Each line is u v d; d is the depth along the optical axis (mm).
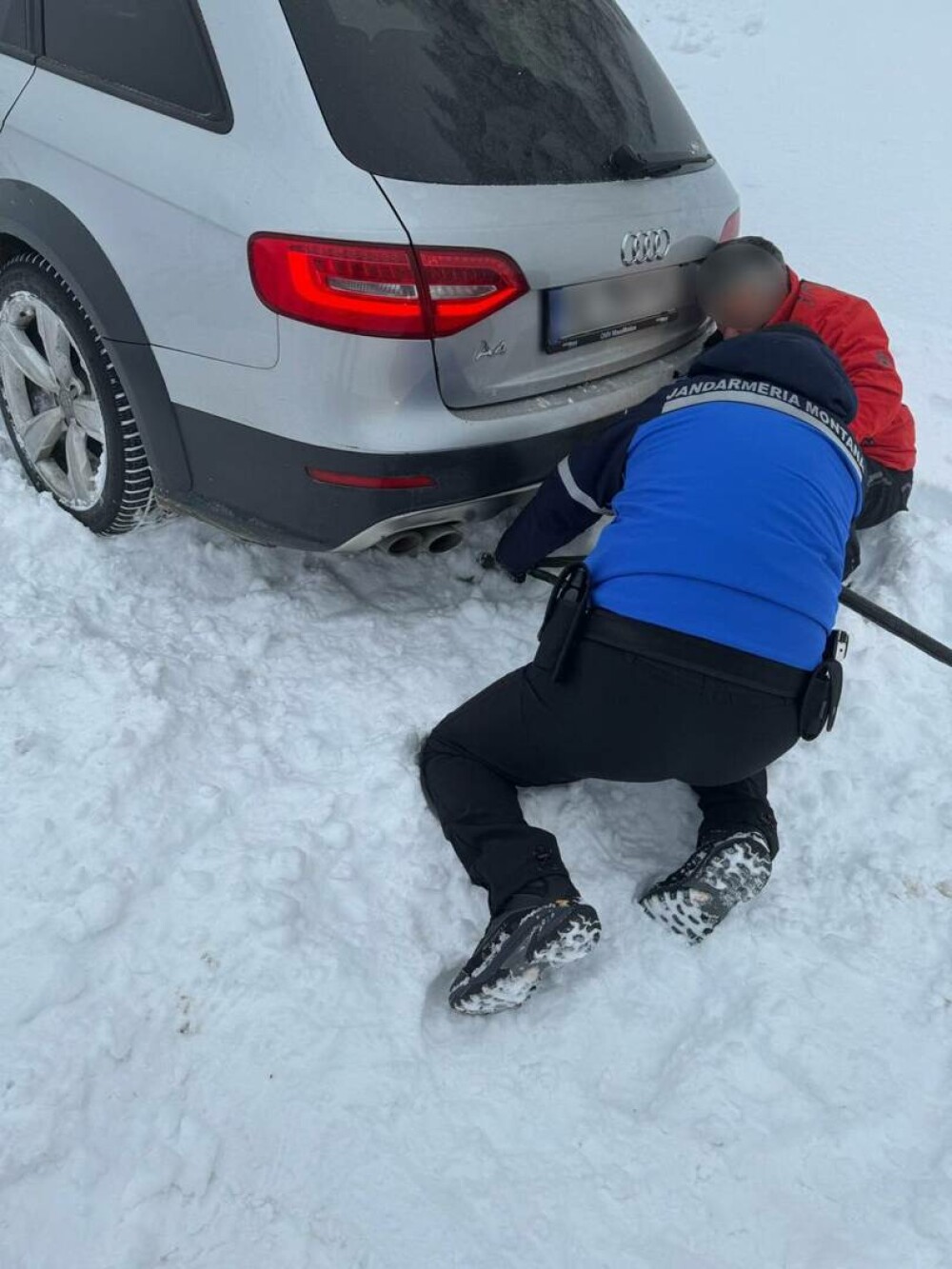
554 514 2312
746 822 2193
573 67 2525
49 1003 1876
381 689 2492
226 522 2494
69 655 2408
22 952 1927
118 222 2314
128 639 2518
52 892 2006
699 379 2115
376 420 2166
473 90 2285
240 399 2262
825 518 2010
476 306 2166
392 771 2268
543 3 2564
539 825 2314
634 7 8070
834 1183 1850
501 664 2641
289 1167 1789
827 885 2318
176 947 1976
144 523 2768
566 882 1988
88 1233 1672
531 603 2828
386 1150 1829
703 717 1954
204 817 2170
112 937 1977
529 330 2301
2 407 3025
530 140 2312
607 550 2031
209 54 2219
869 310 2922
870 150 6273
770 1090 1962
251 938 1994
